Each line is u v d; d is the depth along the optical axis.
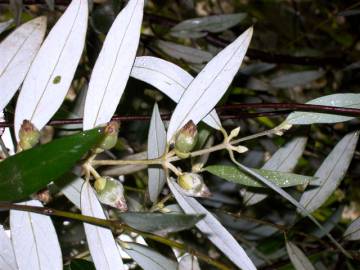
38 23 0.35
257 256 0.56
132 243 0.38
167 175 0.34
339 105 0.39
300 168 0.70
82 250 0.50
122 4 0.50
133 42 0.34
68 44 0.34
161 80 0.37
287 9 0.90
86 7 0.34
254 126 0.64
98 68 0.34
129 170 0.44
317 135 0.76
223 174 0.37
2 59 0.34
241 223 0.57
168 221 0.30
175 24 0.66
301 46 0.90
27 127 0.32
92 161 0.34
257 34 0.87
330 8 0.93
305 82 0.72
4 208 0.32
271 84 0.71
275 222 0.58
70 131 0.44
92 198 0.34
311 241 0.55
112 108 0.34
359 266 0.51
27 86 0.34
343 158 0.46
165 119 0.40
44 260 0.33
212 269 0.58
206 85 0.35
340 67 0.79
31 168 0.28
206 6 0.90
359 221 0.47
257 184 0.37
